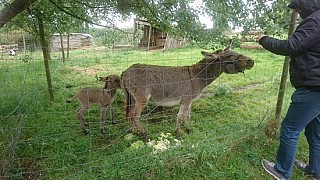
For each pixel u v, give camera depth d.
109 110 5.21
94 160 3.74
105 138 4.46
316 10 2.77
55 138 4.25
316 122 3.29
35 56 8.19
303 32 2.68
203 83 5.03
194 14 4.19
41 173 3.50
